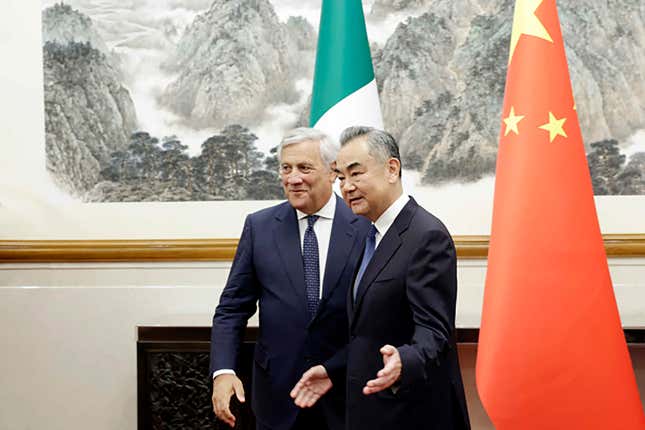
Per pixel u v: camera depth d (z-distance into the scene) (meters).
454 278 2.12
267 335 2.57
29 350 3.49
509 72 2.55
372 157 2.18
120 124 3.51
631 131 3.36
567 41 3.38
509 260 2.38
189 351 3.22
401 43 3.44
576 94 3.37
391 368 1.88
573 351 2.31
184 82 3.50
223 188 3.50
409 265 2.10
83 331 3.48
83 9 3.53
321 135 2.56
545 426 2.32
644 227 3.36
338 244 2.56
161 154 3.51
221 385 2.49
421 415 2.10
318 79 3.11
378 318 2.14
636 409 2.32
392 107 3.43
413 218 2.17
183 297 3.45
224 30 3.50
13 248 3.46
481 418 3.44
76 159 3.52
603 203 3.37
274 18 3.49
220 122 3.50
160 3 3.51
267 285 2.59
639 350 3.39
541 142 2.42
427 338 1.99
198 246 3.43
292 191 2.54
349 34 3.09
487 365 2.39
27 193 3.52
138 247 3.44
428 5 3.44
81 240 3.48
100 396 3.48
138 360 3.25
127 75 3.51
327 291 2.51
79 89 3.52
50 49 3.52
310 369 2.41
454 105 3.42
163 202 3.51
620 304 3.32
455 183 3.42
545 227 2.37
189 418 3.21
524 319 2.34
